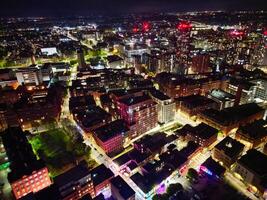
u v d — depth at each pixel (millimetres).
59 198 117500
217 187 146500
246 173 144750
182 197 137375
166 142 182500
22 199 115000
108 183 145750
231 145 167125
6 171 162375
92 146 192000
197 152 175875
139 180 144375
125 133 186625
